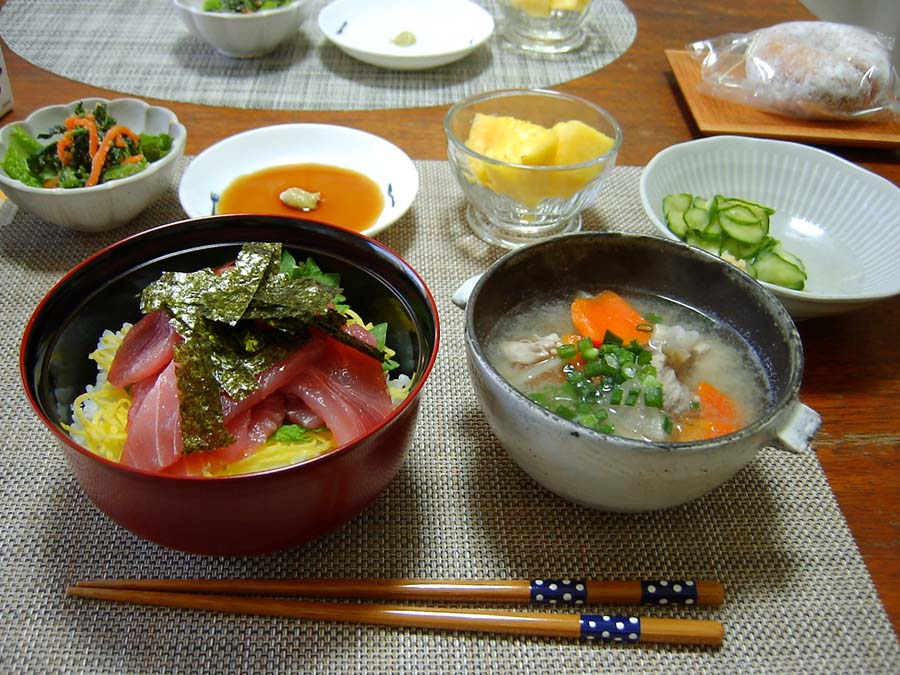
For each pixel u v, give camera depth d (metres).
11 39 0.58
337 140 0.45
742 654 0.24
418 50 0.58
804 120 0.51
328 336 0.27
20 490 0.28
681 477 0.23
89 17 0.62
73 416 0.26
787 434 0.23
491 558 0.27
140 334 0.27
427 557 0.27
